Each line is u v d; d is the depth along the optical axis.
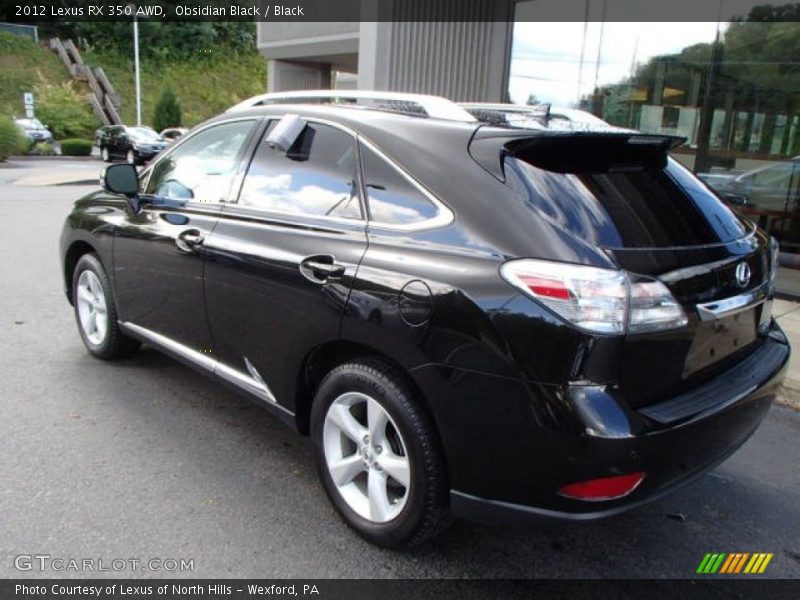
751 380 2.76
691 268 2.49
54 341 5.26
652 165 2.96
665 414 2.38
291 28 14.97
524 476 2.38
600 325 2.26
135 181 4.14
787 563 2.98
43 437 3.71
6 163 26.69
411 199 2.77
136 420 3.97
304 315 2.97
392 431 2.79
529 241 2.39
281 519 3.08
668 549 3.04
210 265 3.50
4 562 2.70
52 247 9.20
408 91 10.88
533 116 3.16
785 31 8.15
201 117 48.41
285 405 3.21
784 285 7.93
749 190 8.79
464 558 2.89
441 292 2.49
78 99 40.78
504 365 2.35
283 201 3.30
